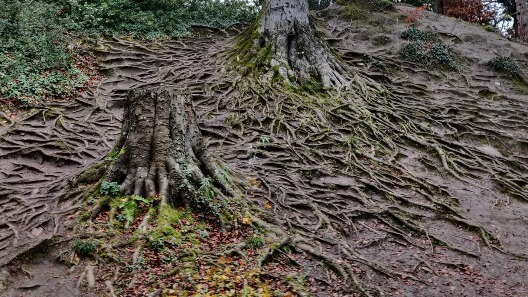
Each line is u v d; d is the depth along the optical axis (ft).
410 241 22.25
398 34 55.11
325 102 36.52
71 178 22.31
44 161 27.40
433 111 40.04
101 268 16.57
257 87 37.45
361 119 34.88
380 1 61.05
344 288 17.46
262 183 25.04
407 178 28.60
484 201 27.86
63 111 33.78
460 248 22.06
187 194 19.88
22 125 30.66
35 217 19.81
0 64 35.24
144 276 16.20
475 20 78.84
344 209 24.00
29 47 38.47
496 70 51.88
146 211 19.19
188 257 17.34
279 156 29.17
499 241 23.07
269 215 21.33
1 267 16.03
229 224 19.81
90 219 18.74
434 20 61.46
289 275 17.39
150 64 44.04
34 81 35.32
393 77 45.83
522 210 27.66
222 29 54.75
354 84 40.11
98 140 30.71
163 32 50.72
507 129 40.04
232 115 34.09
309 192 25.22
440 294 18.08
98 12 47.78
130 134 21.20
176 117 21.61
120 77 41.06
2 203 21.71
